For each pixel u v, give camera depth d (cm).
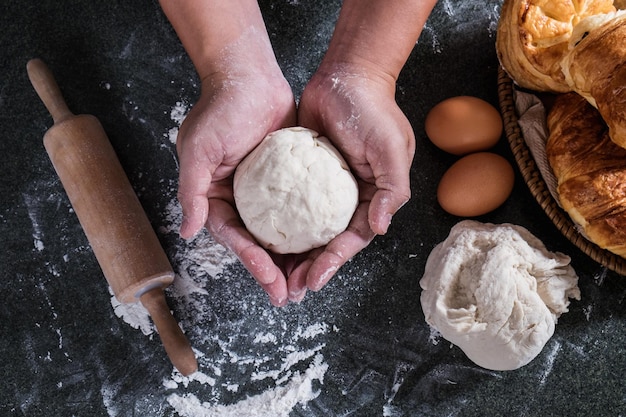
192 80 132
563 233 116
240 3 111
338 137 108
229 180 113
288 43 133
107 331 128
